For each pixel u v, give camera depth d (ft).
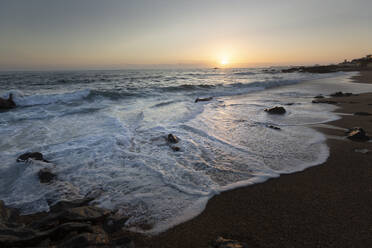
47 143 18.43
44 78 113.29
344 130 21.36
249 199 10.59
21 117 27.22
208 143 18.53
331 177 12.46
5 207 9.64
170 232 8.50
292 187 11.54
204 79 105.70
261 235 8.20
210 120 26.43
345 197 10.49
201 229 8.64
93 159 15.34
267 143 18.33
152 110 32.27
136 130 22.18
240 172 13.37
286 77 116.26
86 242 6.89
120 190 11.51
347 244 7.64
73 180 12.55
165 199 10.68
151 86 67.10
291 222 8.87
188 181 12.37
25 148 17.35
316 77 118.11
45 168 13.32
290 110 31.78
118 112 30.58
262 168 13.79
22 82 83.41
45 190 11.46
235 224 8.87
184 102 40.32
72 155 15.97
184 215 9.51
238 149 17.12
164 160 15.19
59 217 8.59
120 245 7.23
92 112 30.45
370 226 8.48
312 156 15.51
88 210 8.99
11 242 6.97
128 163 14.75
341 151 16.17
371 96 43.04
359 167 13.58
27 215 9.68
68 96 39.99
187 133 21.26
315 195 10.74
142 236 8.28
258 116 28.45
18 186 11.78
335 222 8.77
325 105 35.12
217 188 11.56
